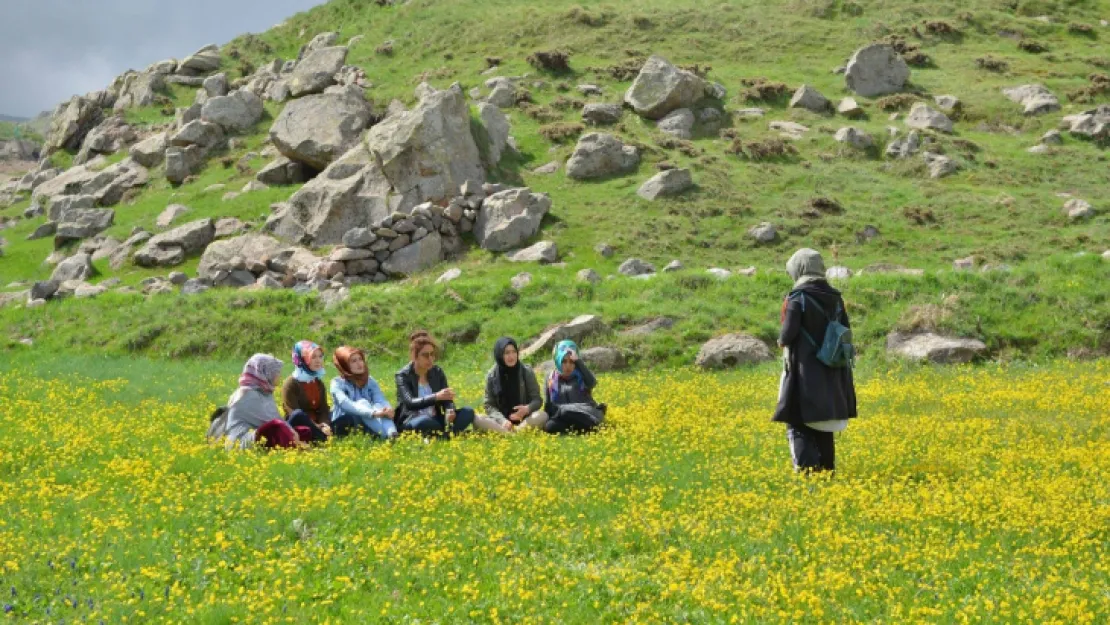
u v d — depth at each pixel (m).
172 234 37.50
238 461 11.88
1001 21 55.97
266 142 46.62
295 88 51.41
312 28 62.41
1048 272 25.45
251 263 33.28
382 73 51.75
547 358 24.19
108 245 39.09
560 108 45.75
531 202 35.88
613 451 12.45
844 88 47.72
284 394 14.08
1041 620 6.91
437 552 8.28
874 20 55.75
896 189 38.47
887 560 8.23
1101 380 18.64
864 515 9.52
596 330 24.84
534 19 56.09
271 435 12.97
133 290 33.59
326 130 41.78
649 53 52.16
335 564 8.06
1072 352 22.00
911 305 24.19
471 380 21.84
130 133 53.03
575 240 34.72
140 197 44.88
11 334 29.84
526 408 14.47
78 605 7.06
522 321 26.67
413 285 30.08
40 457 12.33
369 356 26.25
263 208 38.94
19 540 8.42
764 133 43.44
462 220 35.28
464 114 38.59
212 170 45.09
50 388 19.64
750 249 34.28
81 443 12.94
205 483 10.87
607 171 40.16
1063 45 53.94
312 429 13.55
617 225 35.72
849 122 44.56
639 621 6.96
